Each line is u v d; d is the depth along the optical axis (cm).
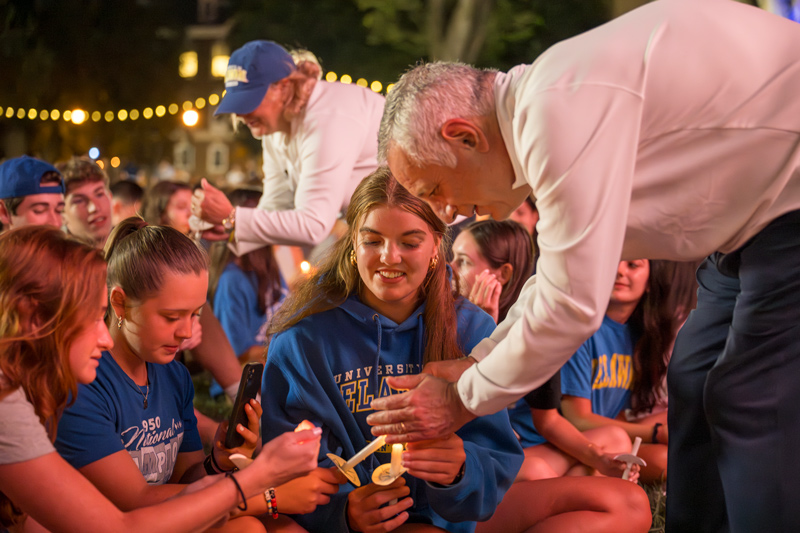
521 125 176
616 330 341
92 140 1830
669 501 230
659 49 176
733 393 199
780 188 183
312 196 378
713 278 217
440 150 188
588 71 172
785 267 187
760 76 180
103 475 205
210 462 228
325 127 375
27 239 181
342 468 205
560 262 173
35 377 179
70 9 1789
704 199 184
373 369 238
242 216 378
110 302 218
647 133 179
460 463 210
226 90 381
